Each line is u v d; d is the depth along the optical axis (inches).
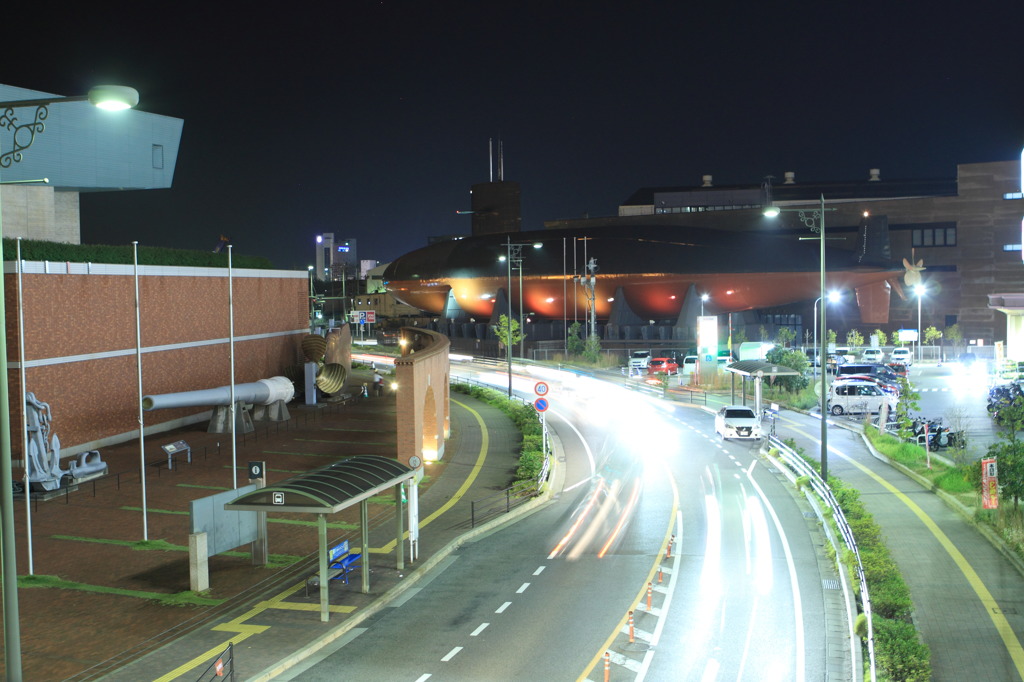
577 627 751.1
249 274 2271.2
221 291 2135.8
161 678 647.1
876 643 628.7
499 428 1971.0
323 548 769.6
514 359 3715.6
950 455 1451.8
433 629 757.9
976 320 4222.4
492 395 2492.6
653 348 3659.0
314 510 757.9
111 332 1728.6
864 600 705.6
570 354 3759.8
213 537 878.4
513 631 746.8
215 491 1323.8
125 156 2272.4
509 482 1384.1
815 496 1197.1
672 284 3949.3
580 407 2298.2
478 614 793.6
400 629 760.3
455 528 1101.7
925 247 4293.8
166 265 1941.4
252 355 2279.8
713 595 823.7
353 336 5629.9
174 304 1943.9
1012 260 4165.8
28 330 1507.1
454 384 2839.6
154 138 2353.6
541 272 4180.6
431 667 672.4
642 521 1118.4
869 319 3939.5
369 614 801.6
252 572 918.4
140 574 917.8
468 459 1593.3
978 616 733.9
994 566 868.0
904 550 929.5
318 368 2370.8
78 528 1114.1
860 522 971.9
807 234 4547.2
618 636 727.1
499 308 4370.1
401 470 917.8
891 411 1969.7
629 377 2997.0
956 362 3336.6
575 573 909.2
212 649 705.0
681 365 3216.0
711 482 1339.8
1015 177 4136.3
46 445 1301.7
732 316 4097.0
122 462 1552.7
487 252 4453.7
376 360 4037.9
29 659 688.4
